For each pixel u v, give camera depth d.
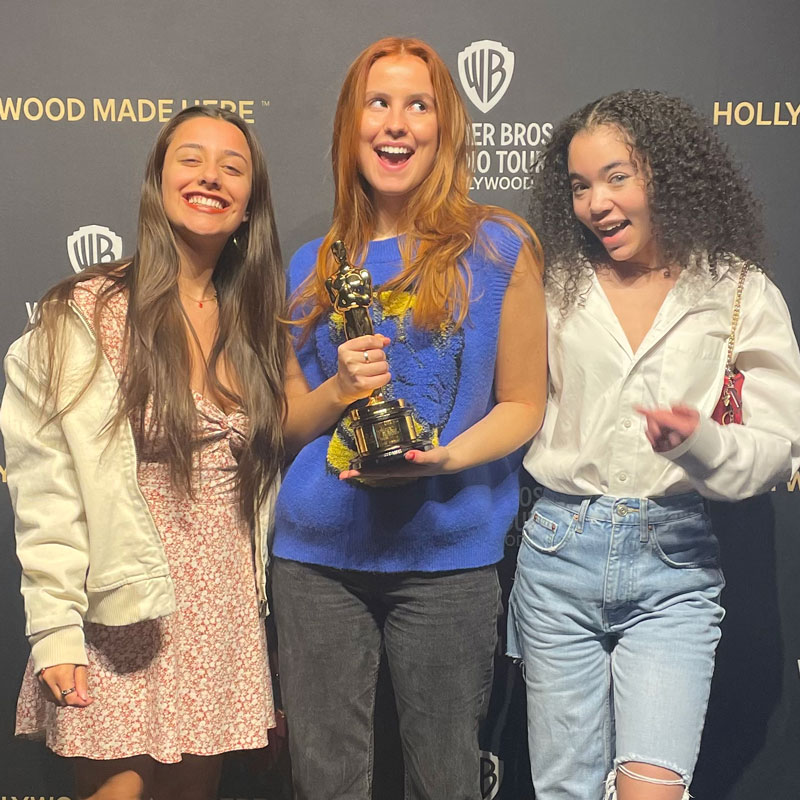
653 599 1.60
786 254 1.99
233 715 1.63
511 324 1.61
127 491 1.52
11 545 2.09
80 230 2.02
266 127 2.00
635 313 1.63
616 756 1.63
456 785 1.61
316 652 1.65
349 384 1.52
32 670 1.68
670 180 1.61
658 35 1.96
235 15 1.98
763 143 1.98
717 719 2.09
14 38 1.98
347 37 1.98
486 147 2.00
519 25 1.97
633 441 1.59
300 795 1.67
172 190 1.62
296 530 1.66
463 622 1.60
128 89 1.99
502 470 1.71
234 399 1.67
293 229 2.02
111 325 1.56
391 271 1.60
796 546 2.05
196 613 1.58
